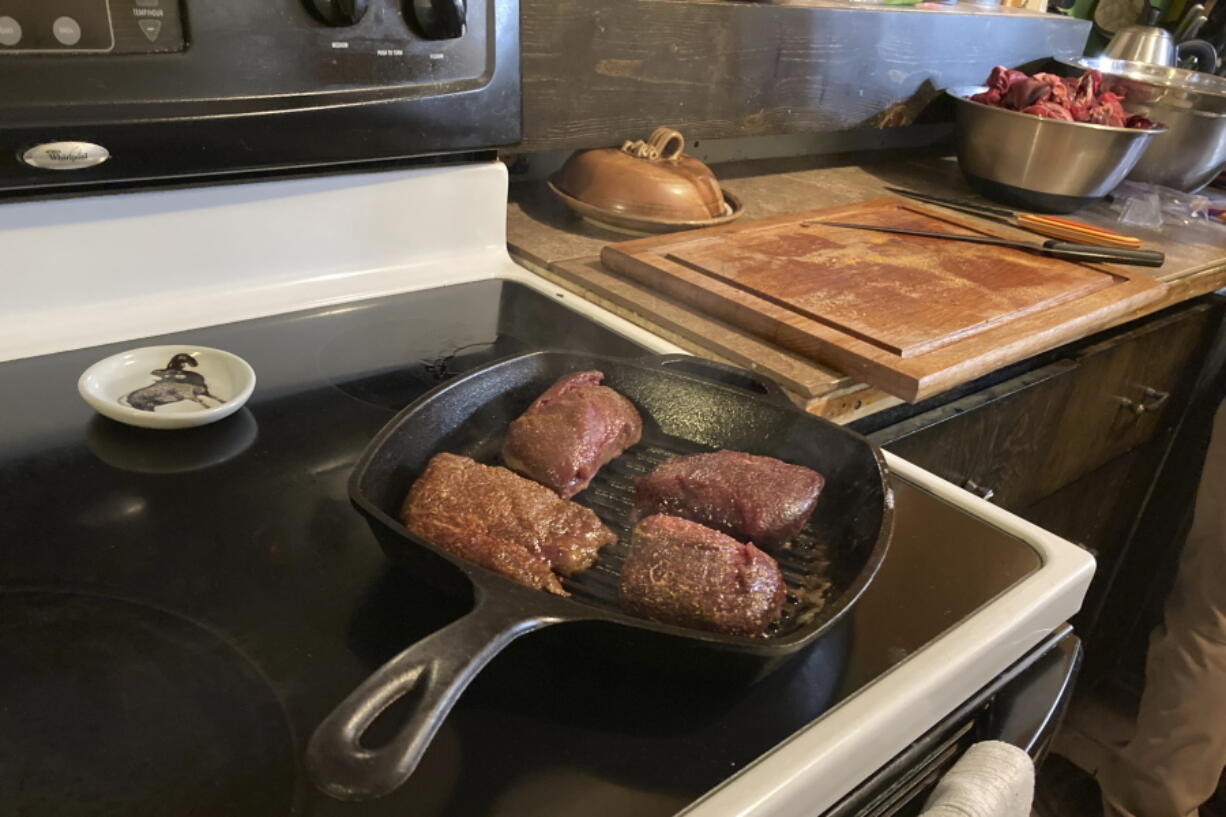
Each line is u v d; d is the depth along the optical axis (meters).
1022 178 1.33
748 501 0.53
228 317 0.75
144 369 0.65
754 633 0.45
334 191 0.79
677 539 0.47
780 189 1.35
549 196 1.18
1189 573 1.37
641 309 0.89
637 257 0.95
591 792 0.38
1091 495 1.35
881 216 1.23
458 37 0.75
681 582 0.45
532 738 0.40
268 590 0.47
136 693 0.40
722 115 1.20
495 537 0.49
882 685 0.44
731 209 1.18
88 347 0.68
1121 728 1.66
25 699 0.39
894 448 0.87
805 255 1.02
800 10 1.20
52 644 0.42
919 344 0.80
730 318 0.87
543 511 0.50
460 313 0.83
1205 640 1.34
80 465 0.56
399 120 0.75
